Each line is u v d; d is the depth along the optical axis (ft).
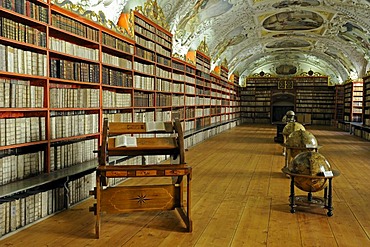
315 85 92.84
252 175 26.96
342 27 54.08
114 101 24.61
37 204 15.97
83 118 20.84
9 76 16.15
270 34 62.95
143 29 29.76
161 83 34.65
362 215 17.42
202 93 54.08
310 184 17.07
